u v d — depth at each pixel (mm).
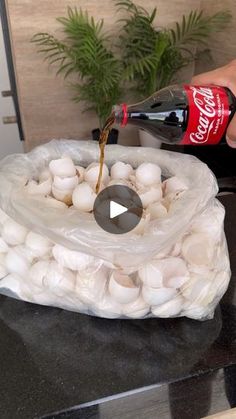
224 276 484
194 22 1818
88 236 430
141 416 435
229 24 1710
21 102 1924
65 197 498
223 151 1279
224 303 526
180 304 463
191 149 1329
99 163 555
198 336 472
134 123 579
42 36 1744
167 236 435
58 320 492
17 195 489
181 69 2061
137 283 446
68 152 607
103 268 447
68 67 1835
